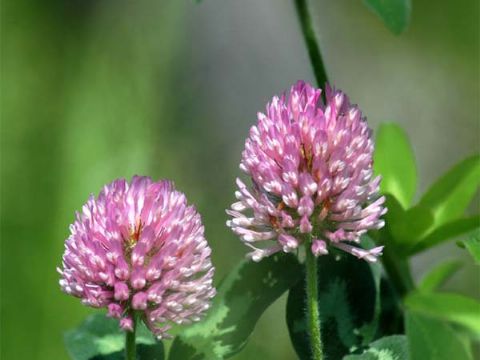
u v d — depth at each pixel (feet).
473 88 38.60
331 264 11.57
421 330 11.00
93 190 36.68
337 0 40.06
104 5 41.50
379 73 39.22
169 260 9.67
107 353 11.38
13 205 35.24
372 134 10.05
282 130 9.87
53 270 32.99
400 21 11.66
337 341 11.36
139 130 38.06
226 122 38.45
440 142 38.17
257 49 38.96
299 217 10.02
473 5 39.11
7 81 39.32
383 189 13.51
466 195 13.23
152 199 9.87
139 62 39.68
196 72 39.17
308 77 38.50
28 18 41.22
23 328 31.83
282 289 11.07
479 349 17.40
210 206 36.99
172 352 10.96
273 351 30.40
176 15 40.19
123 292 9.67
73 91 39.50
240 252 34.12
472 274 31.45
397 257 12.85
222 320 11.02
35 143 37.42
